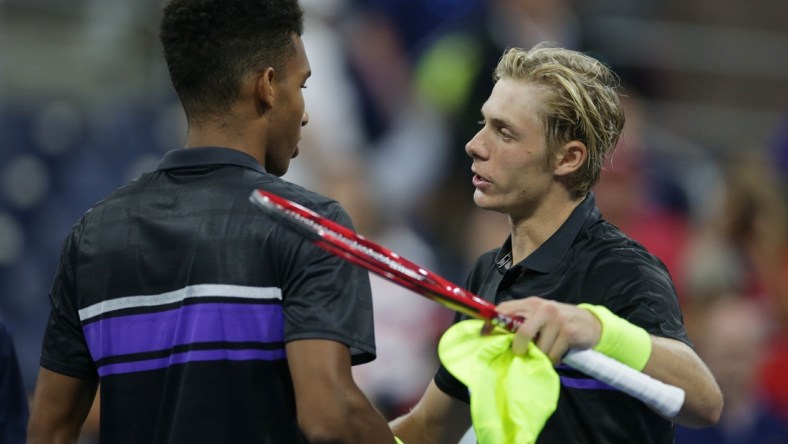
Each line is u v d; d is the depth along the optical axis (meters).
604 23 32.12
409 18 31.58
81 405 11.75
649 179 29.39
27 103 28.23
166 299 10.82
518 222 11.87
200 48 10.96
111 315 11.02
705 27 33.38
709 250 25.89
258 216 10.72
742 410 23.05
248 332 10.63
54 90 29.00
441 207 28.94
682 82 32.91
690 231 28.38
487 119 11.69
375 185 28.73
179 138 28.02
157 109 28.73
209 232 10.74
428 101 30.28
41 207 26.94
